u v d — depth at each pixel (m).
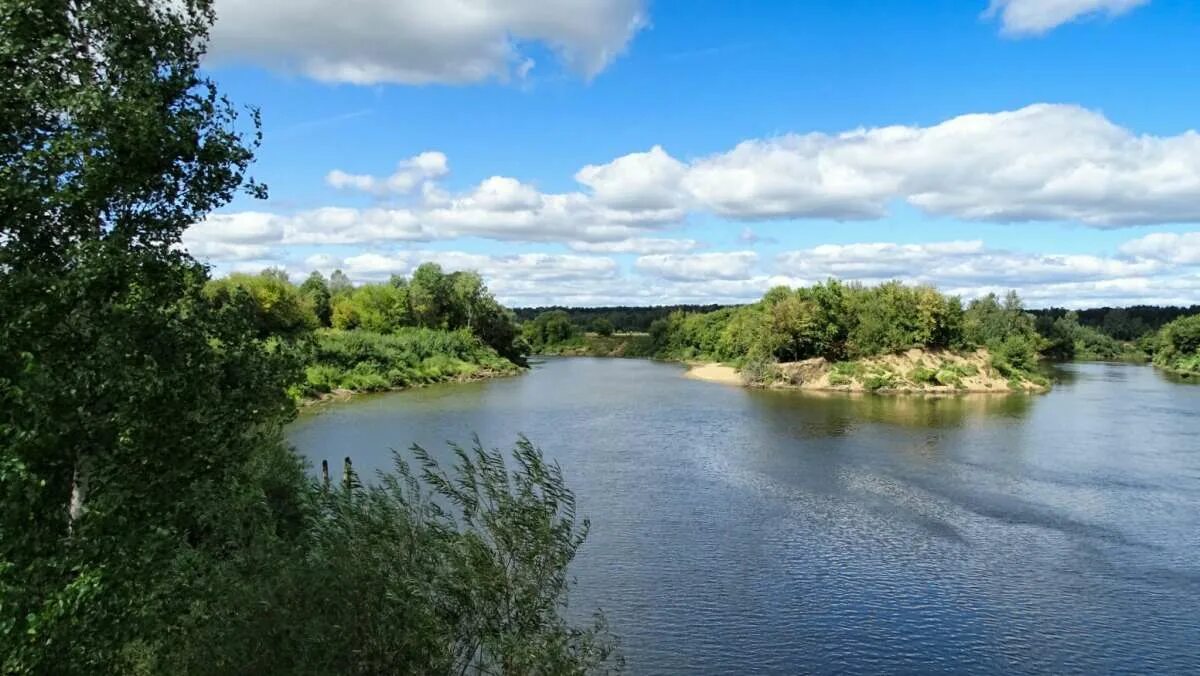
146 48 9.68
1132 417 60.59
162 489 9.27
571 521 14.00
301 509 15.69
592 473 39.28
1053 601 22.92
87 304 8.84
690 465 41.44
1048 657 19.64
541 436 50.88
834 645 20.22
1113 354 159.75
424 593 12.63
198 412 9.88
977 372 87.19
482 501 14.27
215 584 11.47
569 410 65.38
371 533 13.37
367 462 41.00
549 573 13.23
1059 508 32.72
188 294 10.33
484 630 12.68
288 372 11.51
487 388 87.44
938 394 81.38
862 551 27.19
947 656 19.67
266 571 12.52
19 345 8.11
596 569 25.27
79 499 8.82
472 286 126.44
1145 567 25.64
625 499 34.00
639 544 27.77
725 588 23.80
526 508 13.23
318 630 11.62
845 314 94.31
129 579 8.66
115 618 8.48
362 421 57.38
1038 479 38.09
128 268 8.88
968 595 23.36
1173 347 127.56
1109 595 23.34
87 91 8.53
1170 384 94.62
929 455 44.31
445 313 123.88
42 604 7.54
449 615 12.78
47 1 8.61
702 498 34.22
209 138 9.90
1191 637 20.62
